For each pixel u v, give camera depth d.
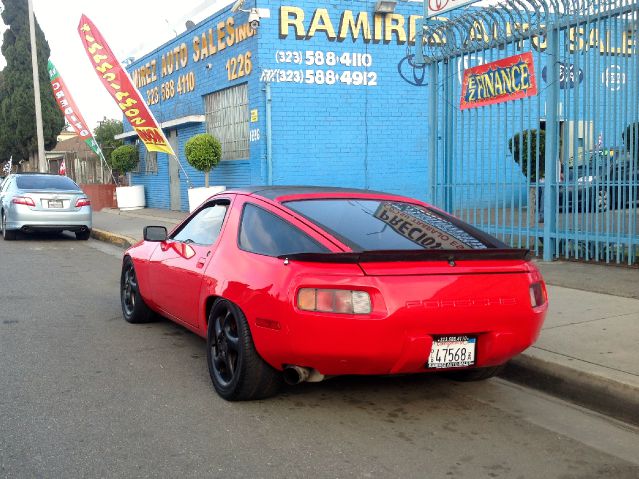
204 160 15.96
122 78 16.14
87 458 3.67
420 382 5.12
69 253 13.02
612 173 8.48
